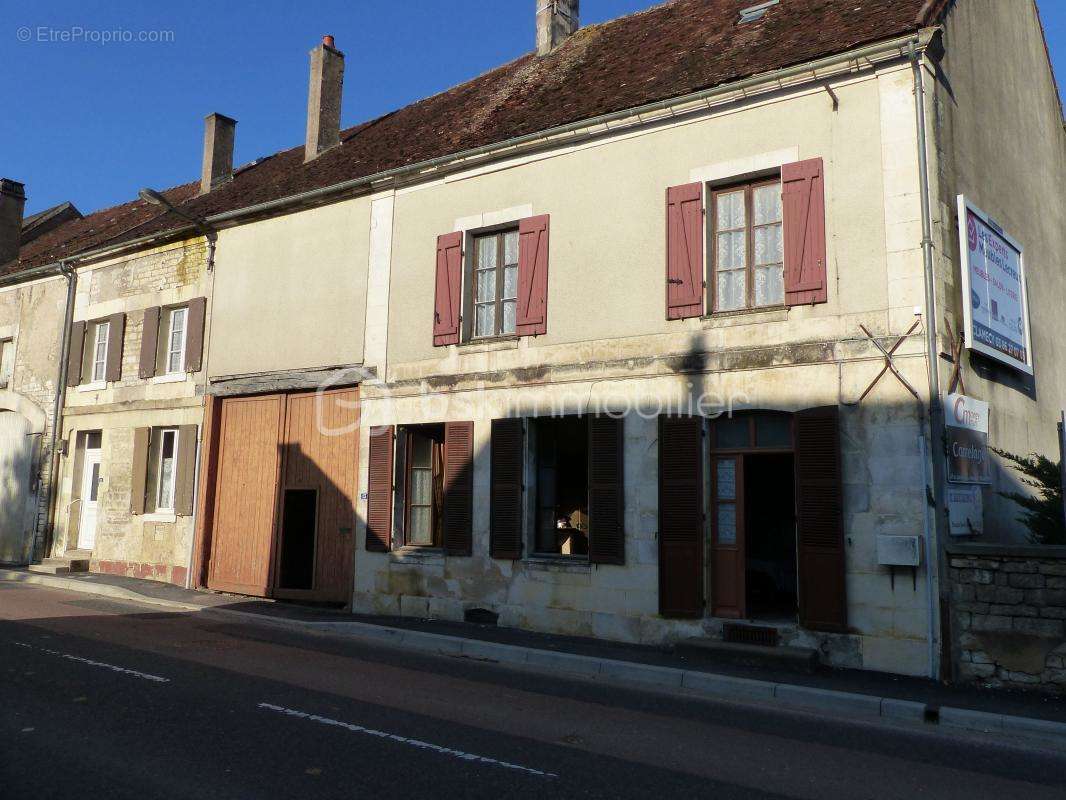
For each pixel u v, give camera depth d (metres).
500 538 10.38
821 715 6.61
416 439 11.96
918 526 7.77
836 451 8.22
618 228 10.11
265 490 13.23
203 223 14.42
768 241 9.25
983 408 8.78
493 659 8.77
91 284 16.78
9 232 20.11
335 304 12.73
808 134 8.90
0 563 16.70
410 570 11.15
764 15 11.16
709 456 9.22
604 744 5.47
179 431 14.38
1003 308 9.66
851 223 8.52
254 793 4.26
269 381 13.23
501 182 11.23
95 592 13.18
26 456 17.20
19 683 6.50
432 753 5.06
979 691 7.12
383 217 12.38
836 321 8.47
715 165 9.48
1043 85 13.20
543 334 10.50
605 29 14.21
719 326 9.20
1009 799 4.70
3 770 4.48
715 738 5.77
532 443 10.56
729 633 8.66
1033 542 8.41
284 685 6.80
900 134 8.35
